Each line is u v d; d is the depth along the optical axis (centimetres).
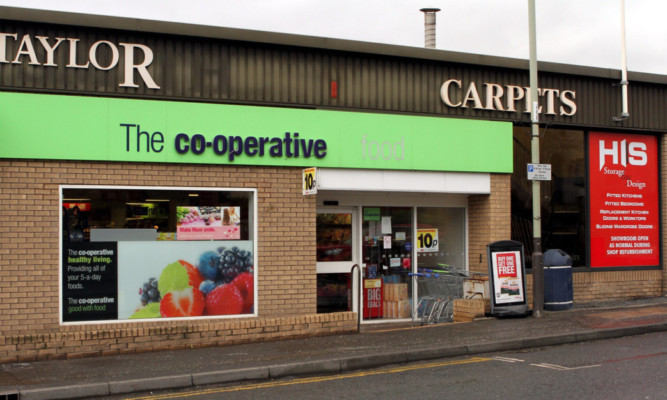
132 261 1079
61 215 1041
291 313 1166
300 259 1175
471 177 1333
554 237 1449
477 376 838
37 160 1030
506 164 1359
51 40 1053
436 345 1001
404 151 1266
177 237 1109
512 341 1027
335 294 1301
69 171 1045
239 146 1141
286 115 1177
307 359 915
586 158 1482
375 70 1264
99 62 1079
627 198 1521
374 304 1334
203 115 1122
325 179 1209
